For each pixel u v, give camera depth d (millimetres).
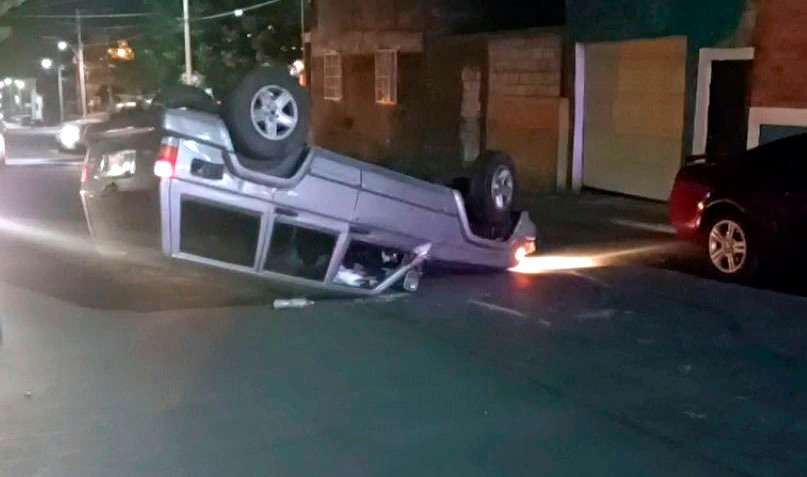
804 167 11477
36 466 6195
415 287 11094
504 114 23250
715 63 17359
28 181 26328
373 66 30031
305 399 7426
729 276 11992
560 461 6293
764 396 7574
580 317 9977
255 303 10578
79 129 38844
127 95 70125
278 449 6465
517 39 22500
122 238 10125
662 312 10195
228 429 6816
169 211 9312
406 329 9469
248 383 7797
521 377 7992
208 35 48969
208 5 47969
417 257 11031
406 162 28156
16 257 13391
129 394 7535
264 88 9352
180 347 8805
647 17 18578
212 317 9914
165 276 11906
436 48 26234
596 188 20719
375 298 10766
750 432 6824
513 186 12070
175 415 7082
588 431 6809
